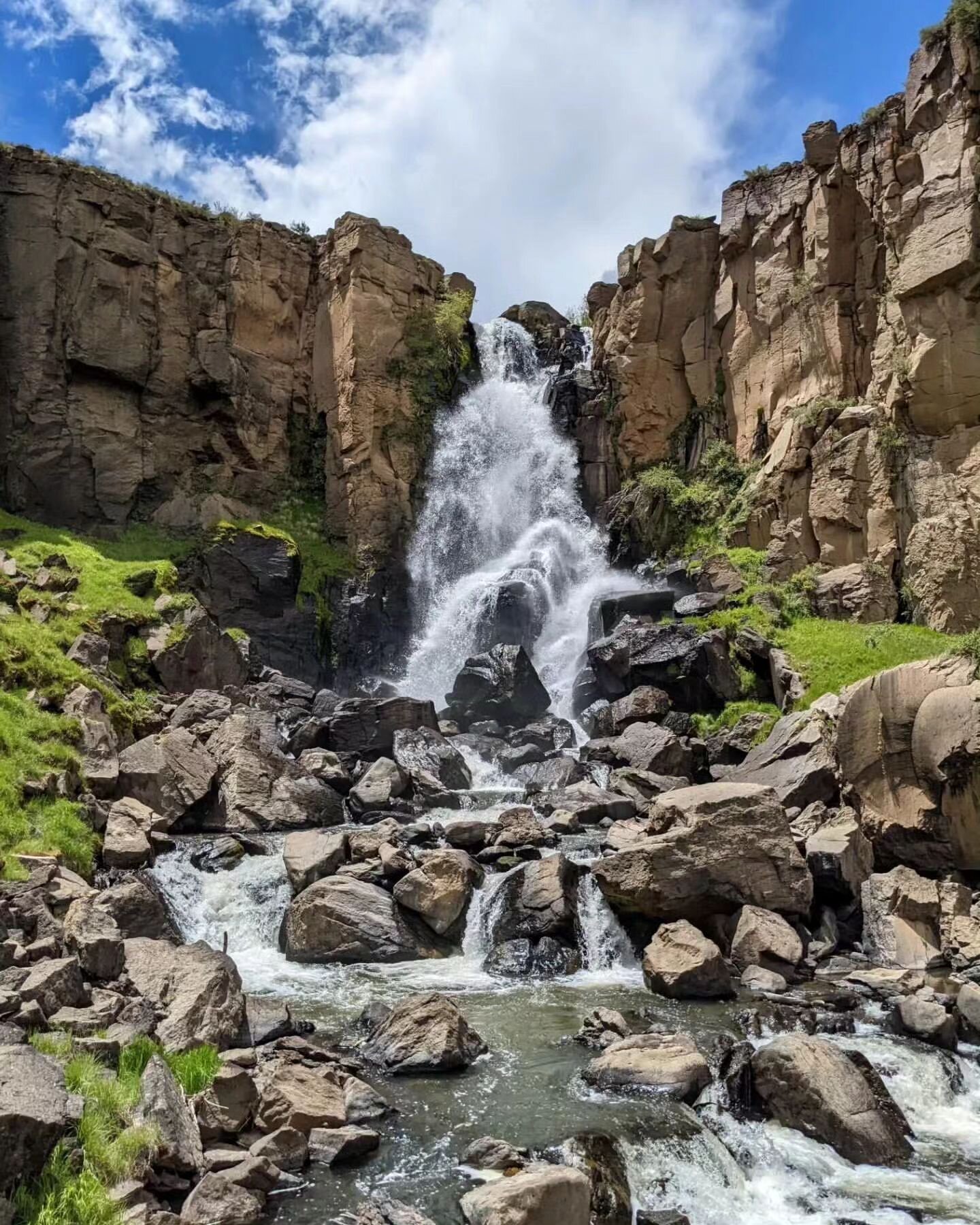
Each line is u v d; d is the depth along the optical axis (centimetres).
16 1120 632
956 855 1545
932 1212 778
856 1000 1229
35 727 1636
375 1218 704
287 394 3306
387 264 3359
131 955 1062
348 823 1830
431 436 3350
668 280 3316
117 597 2327
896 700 1636
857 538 2566
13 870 1248
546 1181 702
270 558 2839
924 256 2448
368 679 2923
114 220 3008
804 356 2847
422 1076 977
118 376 2933
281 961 1366
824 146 2853
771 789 1517
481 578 3212
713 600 2567
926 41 2562
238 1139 805
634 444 3266
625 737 2194
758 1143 873
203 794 1745
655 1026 1116
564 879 1452
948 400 2412
